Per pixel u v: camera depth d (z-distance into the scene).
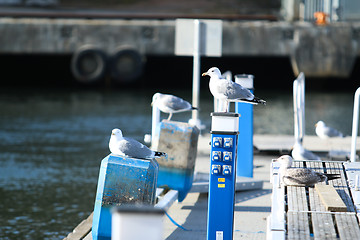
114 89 37.25
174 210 9.77
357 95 9.63
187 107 11.41
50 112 27.11
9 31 36.09
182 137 9.73
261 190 11.05
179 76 41.94
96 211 7.48
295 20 39.91
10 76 41.34
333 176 7.86
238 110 11.50
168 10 49.12
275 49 36.25
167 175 9.77
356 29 36.03
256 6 51.56
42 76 41.53
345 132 22.83
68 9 47.72
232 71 41.69
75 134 21.19
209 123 23.91
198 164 13.28
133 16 40.47
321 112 28.12
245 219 9.12
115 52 36.59
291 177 7.60
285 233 5.99
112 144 7.73
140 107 29.52
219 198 7.14
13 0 48.59
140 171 7.39
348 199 7.13
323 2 38.12
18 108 28.30
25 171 15.00
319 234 5.94
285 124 24.36
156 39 36.59
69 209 11.69
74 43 36.53
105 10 48.19
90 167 15.66
